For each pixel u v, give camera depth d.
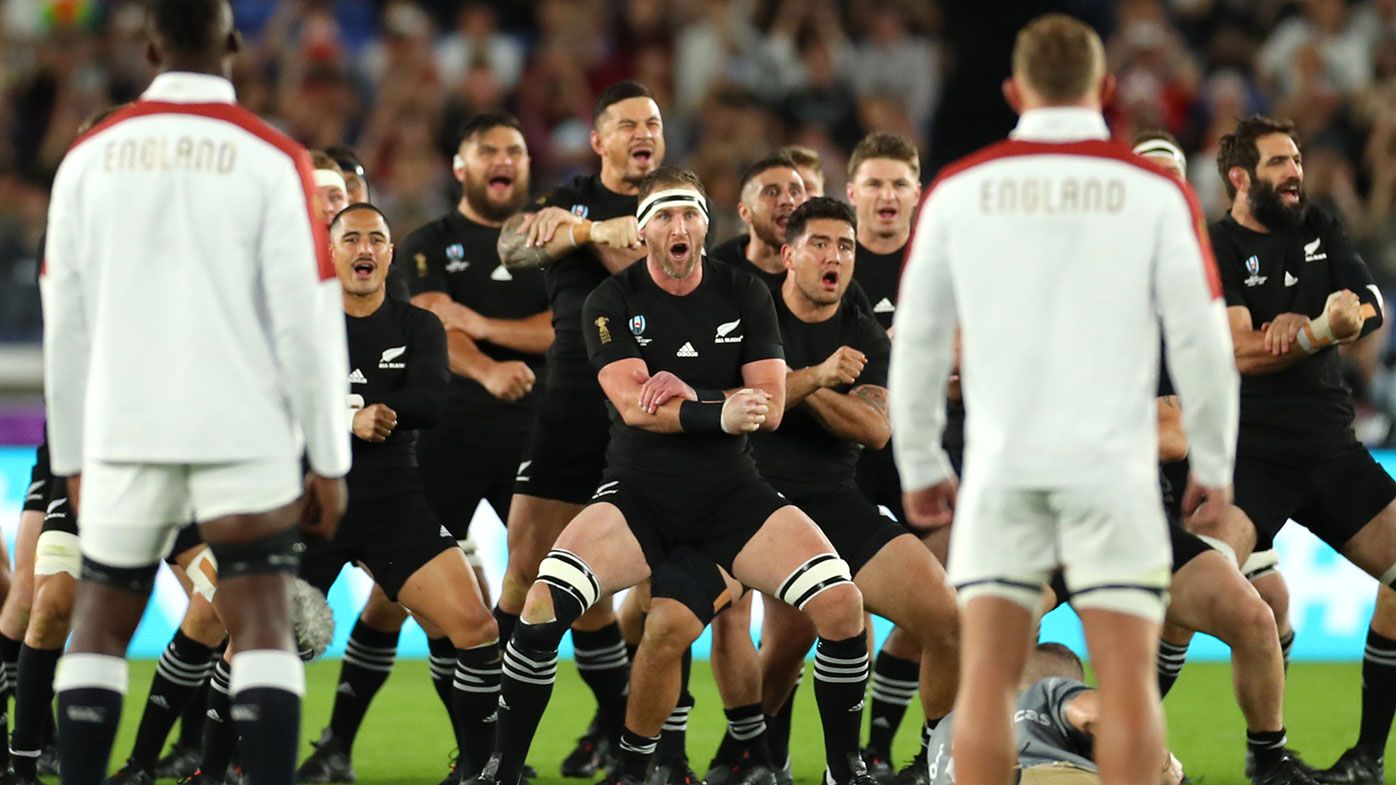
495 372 26.16
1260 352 22.95
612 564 20.83
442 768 24.41
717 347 21.83
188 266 16.03
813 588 20.62
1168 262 15.45
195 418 15.95
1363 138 51.09
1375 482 23.45
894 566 21.66
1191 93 53.47
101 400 16.19
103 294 16.19
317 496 16.86
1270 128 23.45
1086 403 15.45
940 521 16.64
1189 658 35.75
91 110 49.78
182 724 23.62
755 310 21.97
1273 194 23.31
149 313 16.06
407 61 51.94
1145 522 15.53
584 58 53.78
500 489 27.00
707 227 22.02
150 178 16.08
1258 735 21.70
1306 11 55.66
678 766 22.58
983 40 59.19
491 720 21.48
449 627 21.48
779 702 23.27
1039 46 15.91
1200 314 15.40
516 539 25.02
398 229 46.75
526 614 20.52
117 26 51.81
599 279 24.73
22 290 38.97
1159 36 54.62
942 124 57.94
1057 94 15.91
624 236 23.00
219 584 16.52
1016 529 15.80
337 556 21.78
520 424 26.94
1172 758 19.56
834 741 21.09
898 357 16.20
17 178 48.66
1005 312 15.57
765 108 53.09
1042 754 19.62
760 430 22.80
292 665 16.39
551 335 26.91
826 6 55.59
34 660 20.98
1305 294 23.67
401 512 21.75
